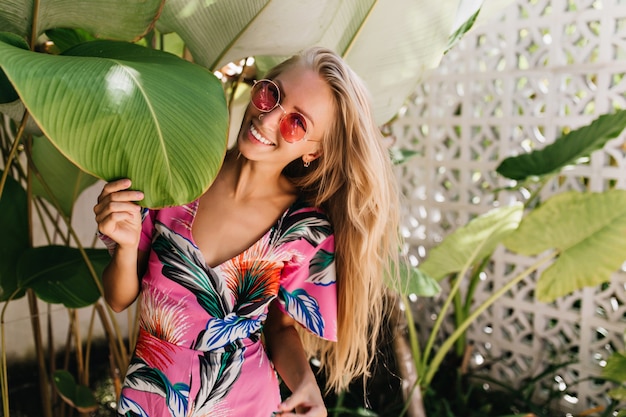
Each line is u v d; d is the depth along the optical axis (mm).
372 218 1478
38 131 1698
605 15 2785
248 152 1325
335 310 1502
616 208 2676
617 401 2873
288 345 1543
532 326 3256
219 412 1322
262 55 1821
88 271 1989
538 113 3076
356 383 3258
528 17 3029
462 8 2258
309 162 1442
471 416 2961
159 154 1023
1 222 1979
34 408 3010
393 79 2100
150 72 1100
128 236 1188
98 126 983
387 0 1868
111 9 1320
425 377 2988
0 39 1188
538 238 2822
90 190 3475
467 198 3365
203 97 1110
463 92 3307
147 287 1316
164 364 1292
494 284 3299
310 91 1321
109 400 3168
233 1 1571
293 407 1405
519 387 3232
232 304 1349
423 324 3572
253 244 1367
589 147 2576
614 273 2873
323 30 1769
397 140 3619
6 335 3201
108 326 2357
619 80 2812
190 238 1297
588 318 2979
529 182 2707
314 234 1444
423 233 3580
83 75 1008
